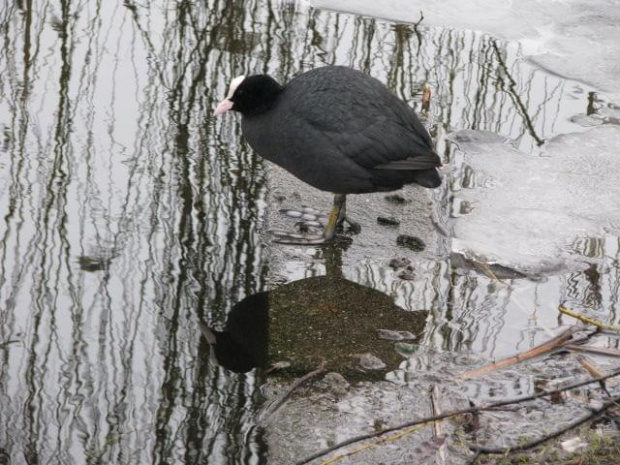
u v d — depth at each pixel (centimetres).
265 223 982
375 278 910
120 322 827
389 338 821
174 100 1210
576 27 1460
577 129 1218
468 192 1074
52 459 681
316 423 712
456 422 709
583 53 1395
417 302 874
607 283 916
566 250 973
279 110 943
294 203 1024
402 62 1346
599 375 765
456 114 1234
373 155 917
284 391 747
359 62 1331
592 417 678
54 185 1024
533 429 702
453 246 961
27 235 940
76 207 988
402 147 925
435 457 671
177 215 985
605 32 1448
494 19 1473
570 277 927
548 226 1013
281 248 946
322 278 904
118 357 784
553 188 1094
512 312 863
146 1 1482
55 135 1120
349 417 719
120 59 1303
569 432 695
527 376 771
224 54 1333
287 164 959
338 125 914
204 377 764
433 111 1236
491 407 681
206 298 862
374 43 1392
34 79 1238
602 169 1137
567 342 809
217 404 733
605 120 1238
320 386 754
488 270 927
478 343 816
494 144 1173
